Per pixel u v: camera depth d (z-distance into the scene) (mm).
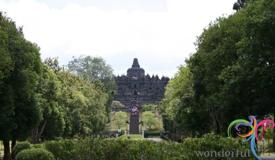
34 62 70438
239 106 67312
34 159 42750
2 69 55031
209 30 78125
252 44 60312
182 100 99125
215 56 72250
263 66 61062
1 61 52562
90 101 143000
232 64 68250
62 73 126750
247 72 61562
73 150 42938
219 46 72000
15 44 61938
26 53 63625
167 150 40938
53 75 89125
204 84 80062
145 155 40688
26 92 63094
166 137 165000
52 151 44344
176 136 147875
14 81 61625
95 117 147625
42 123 88125
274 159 55688
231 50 70375
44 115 83312
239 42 62094
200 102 85438
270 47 60000
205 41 77688
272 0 59344
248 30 60906
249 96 64625
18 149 56250
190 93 96250
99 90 175000
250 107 65500
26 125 66500
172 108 119188
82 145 42344
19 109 64875
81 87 141625
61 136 98938
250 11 66188
